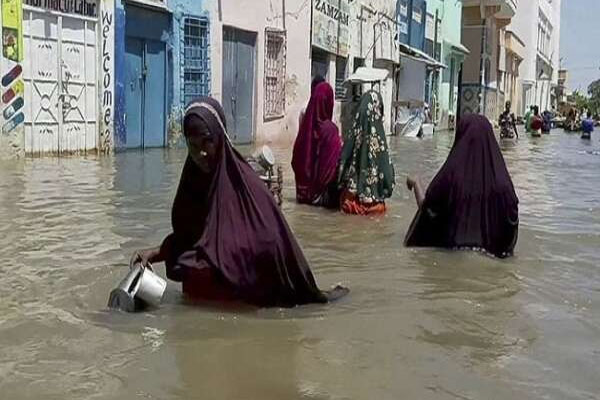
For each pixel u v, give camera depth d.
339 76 23.08
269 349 3.68
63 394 3.09
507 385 3.30
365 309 4.41
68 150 12.23
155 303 4.27
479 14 43.34
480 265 5.65
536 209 8.99
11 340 3.70
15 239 5.89
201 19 15.31
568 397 3.19
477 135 6.19
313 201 8.48
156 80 14.39
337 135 8.45
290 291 4.39
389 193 8.16
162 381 3.25
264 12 17.72
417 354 3.67
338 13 22.12
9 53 10.73
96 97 12.73
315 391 3.19
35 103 11.49
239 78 17.03
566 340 3.95
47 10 11.52
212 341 3.77
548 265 5.81
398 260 5.77
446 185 6.19
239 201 4.36
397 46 27.88
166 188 8.85
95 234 6.17
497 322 4.23
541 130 33.91
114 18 12.94
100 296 4.46
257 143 17.62
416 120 27.44
